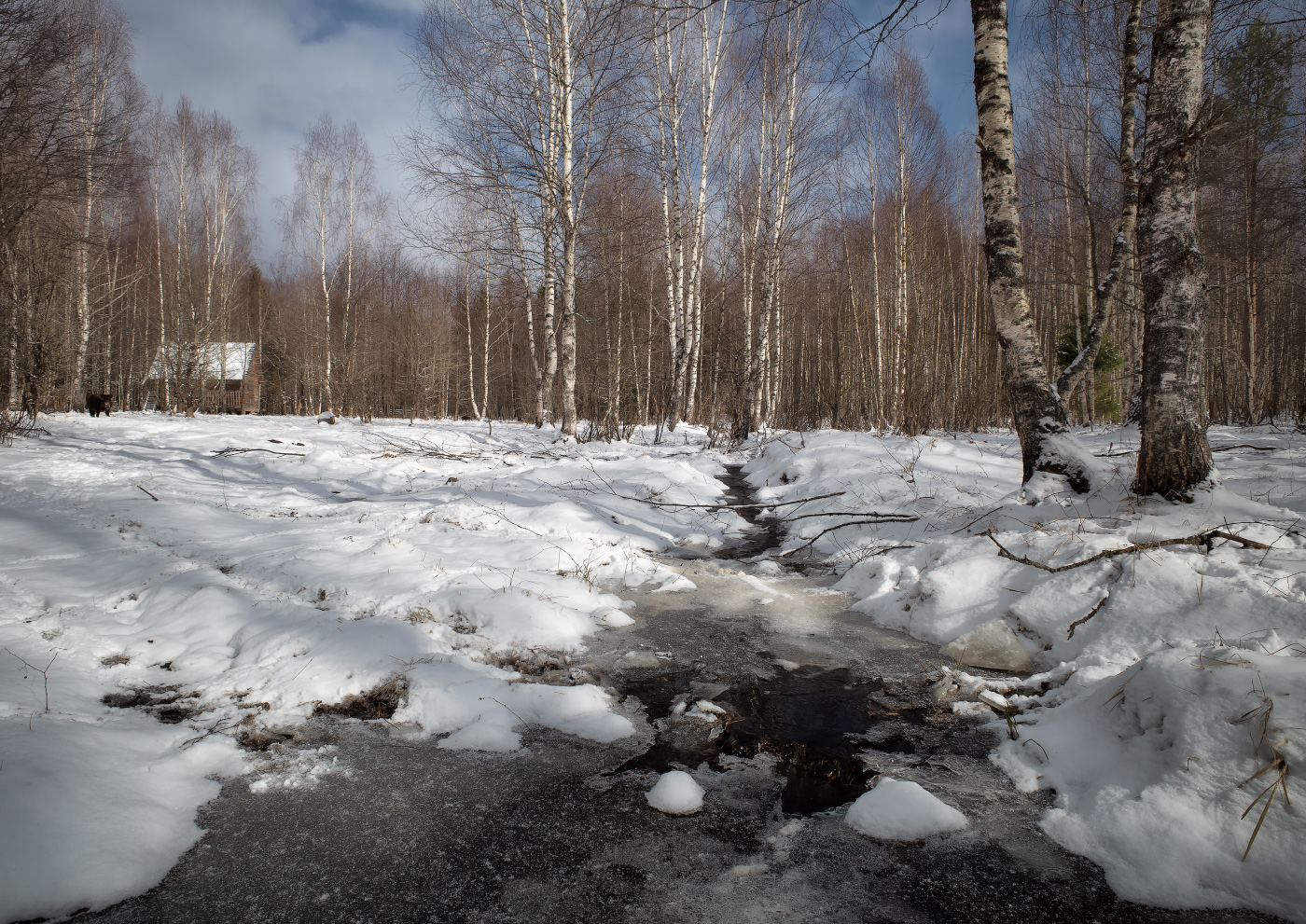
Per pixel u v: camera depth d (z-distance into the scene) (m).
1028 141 20.05
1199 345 4.52
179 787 2.53
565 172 13.97
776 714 3.30
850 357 20.41
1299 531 3.85
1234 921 1.89
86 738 2.64
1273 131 13.25
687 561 6.41
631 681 3.70
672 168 19.30
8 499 7.07
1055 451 5.31
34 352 14.37
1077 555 4.10
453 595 4.47
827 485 8.82
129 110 20.22
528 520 6.85
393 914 1.96
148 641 3.81
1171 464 4.49
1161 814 2.21
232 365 34.94
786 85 16.89
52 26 12.85
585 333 23.33
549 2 13.95
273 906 1.98
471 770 2.76
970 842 2.30
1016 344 5.54
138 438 11.89
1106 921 1.92
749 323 19.66
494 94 14.20
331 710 3.25
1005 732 3.04
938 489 7.47
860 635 4.42
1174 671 2.59
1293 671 2.37
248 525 6.75
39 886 1.91
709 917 1.95
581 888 2.07
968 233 24.53
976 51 5.58
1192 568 3.59
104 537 5.80
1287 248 17.64
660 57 18.14
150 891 2.02
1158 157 4.55
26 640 3.64
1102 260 16.98
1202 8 4.42
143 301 28.02
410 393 27.89
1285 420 15.27
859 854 2.24
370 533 6.25
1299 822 2.02
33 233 14.26
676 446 15.74
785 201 17.59
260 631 3.87
